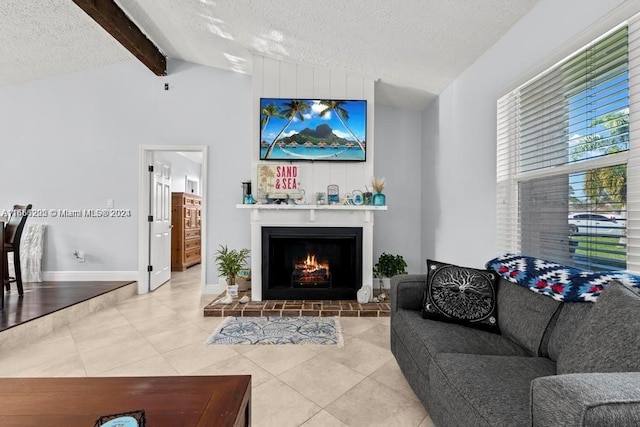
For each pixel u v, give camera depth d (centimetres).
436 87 329
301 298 331
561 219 177
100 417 90
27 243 382
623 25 138
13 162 390
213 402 100
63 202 391
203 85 394
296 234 332
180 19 301
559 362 111
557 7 175
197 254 622
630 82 136
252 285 331
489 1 194
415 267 400
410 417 152
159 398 102
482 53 252
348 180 342
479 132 258
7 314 255
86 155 392
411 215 401
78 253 391
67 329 265
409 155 402
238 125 394
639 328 88
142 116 393
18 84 390
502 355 138
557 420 69
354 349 227
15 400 101
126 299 362
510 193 220
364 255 332
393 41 260
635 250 135
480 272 180
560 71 174
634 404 65
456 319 171
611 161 144
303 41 292
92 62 379
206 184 392
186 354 218
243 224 392
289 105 337
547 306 140
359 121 338
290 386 179
